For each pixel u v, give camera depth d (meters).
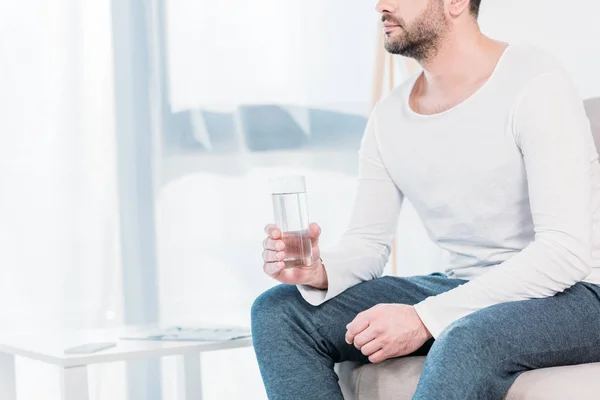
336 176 3.56
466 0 1.95
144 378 3.20
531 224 1.89
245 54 3.41
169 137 3.29
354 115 3.59
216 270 3.34
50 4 3.12
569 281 1.71
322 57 3.54
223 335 2.18
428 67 2.00
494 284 1.72
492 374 1.54
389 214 2.12
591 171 1.86
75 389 1.97
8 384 2.36
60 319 3.12
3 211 3.07
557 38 3.09
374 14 3.61
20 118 3.09
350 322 1.90
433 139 1.96
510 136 1.84
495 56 1.96
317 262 1.92
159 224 3.27
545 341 1.62
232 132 3.38
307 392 1.78
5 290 3.07
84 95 3.16
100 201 3.17
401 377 1.73
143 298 3.23
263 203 3.42
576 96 1.82
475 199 1.92
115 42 3.21
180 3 3.31
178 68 3.31
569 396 1.47
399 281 2.01
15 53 3.09
